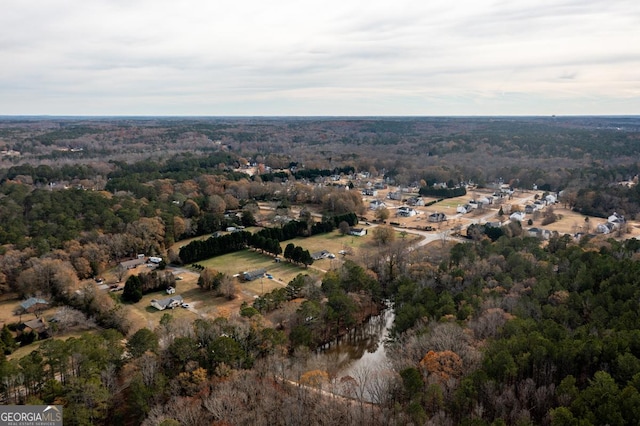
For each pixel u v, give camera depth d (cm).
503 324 10294
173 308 13800
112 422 8569
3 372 8381
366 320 13675
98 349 9375
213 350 9512
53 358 9000
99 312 12725
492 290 12306
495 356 8575
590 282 12038
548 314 10750
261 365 9600
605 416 6869
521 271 13312
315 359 10444
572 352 8500
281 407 8331
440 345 9412
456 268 13988
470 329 10119
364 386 9194
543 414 7988
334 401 8569
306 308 11744
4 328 11256
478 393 8125
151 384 8800
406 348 9994
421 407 7694
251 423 7856
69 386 8250
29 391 8650
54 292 14012
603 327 9894
